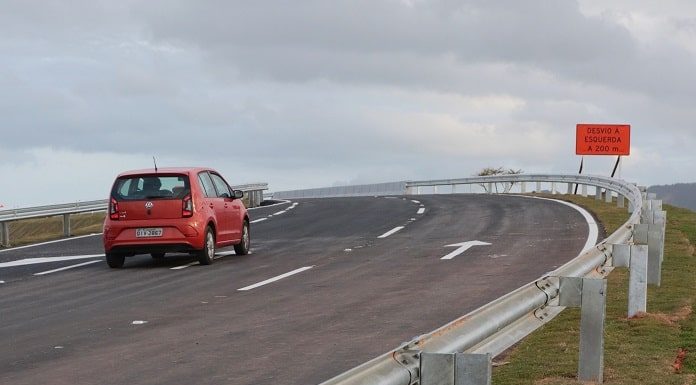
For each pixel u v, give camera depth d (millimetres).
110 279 17312
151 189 19094
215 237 19594
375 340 10781
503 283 15094
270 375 9133
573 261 9164
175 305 13828
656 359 9516
